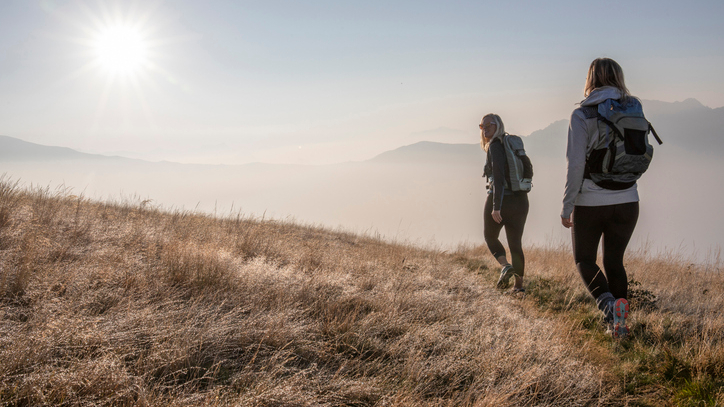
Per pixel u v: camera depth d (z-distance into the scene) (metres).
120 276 3.19
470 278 5.43
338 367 2.43
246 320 2.79
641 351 3.10
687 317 4.03
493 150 4.82
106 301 2.77
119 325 2.30
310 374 2.26
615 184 3.35
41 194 6.50
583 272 3.60
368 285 4.38
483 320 3.44
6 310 2.40
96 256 3.61
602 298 3.45
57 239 4.11
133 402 1.70
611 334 3.39
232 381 2.02
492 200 5.13
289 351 2.45
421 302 3.77
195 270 3.69
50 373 1.73
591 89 3.56
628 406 2.35
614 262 3.54
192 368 2.13
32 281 2.75
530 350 2.80
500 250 5.23
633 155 3.18
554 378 2.49
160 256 4.20
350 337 2.84
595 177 3.38
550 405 2.25
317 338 2.80
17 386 1.64
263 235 6.11
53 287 2.79
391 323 3.15
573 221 3.69
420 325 3.20
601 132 3.25
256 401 1.78
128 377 1.81
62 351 1.98
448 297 4.11
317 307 3.42
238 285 3.52
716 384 2.52
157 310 2.71
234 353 2.40
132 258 3.75
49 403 1.58
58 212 5.54
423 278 5.03
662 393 2.51
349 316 3.19
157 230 5.47
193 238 5.19
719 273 7.01
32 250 3.30
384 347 2.78
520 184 4.73
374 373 2.39
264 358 2.39
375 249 7.36
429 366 2.56
